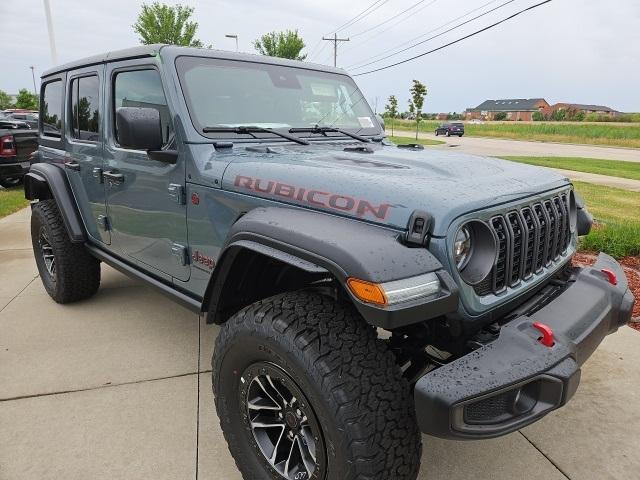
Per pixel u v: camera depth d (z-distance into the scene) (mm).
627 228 5680
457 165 2258
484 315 1812
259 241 1899
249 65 3004
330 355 1649
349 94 3512
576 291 2201
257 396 1983
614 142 37656
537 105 128875
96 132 3330
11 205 8625
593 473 2262
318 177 2016
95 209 3486
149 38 25578
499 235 1871
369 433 1590
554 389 1652
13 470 2240
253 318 1834
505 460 2338
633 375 3039
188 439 2471
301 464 1912
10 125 9984
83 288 3992
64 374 3045
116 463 2297
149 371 3096
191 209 2533
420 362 2016
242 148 2607
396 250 1634
